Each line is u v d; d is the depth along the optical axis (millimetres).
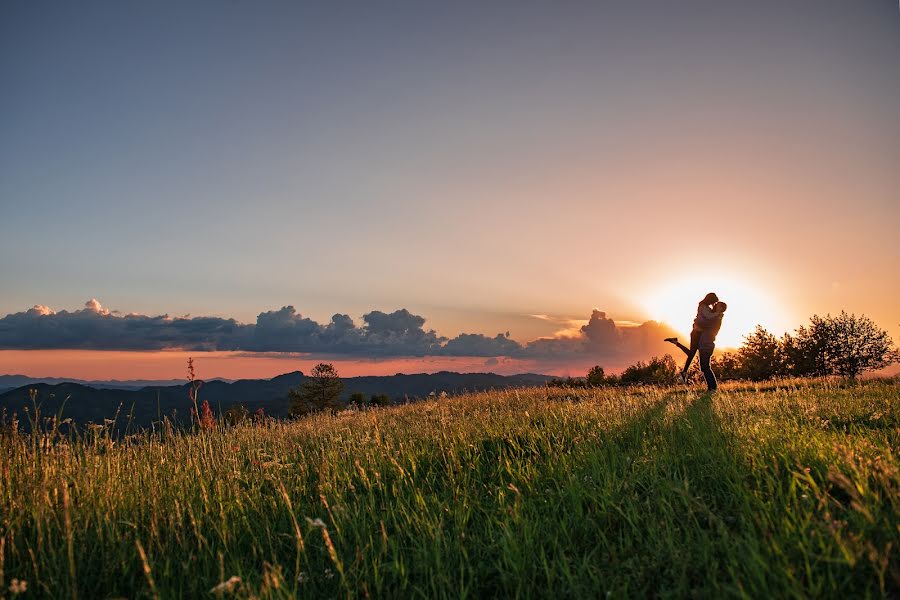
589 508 4711
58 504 5090
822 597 2967
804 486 4195
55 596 3832
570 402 11820
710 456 5480
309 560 4500
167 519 5070
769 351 27969
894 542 3352
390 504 5168
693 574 3492
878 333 27016
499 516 4867
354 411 13742
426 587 3729
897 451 5020
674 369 26562
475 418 9609
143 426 7984
